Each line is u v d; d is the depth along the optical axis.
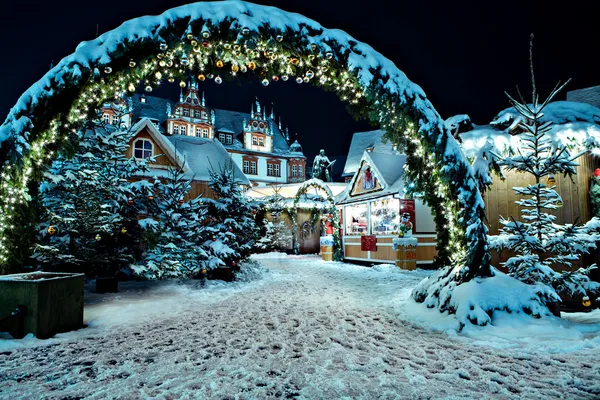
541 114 5.85
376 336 4.70
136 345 4.31
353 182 17.64
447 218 6.34
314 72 6.00
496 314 4.91
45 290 4.59
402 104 5.76
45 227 8.13
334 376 3.31
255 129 47.34
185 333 4.85
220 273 10.23
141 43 5.35
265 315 5.98
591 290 5.25
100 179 9.12
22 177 5.50
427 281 6.52
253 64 5.79
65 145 6.06
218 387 3.07
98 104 5.89
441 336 4.61
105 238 8.85
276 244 24.86
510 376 3.25
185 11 5.43
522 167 5.84
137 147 15.31
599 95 9.58
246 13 5.45
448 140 5.78
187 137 20.14
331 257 18.28
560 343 4.09
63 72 5.37
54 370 3.49
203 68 5.92
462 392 2.94
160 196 10.40
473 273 5.50
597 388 2.96
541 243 5.55
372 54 5.85
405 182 7.02
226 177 11.62
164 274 9.55
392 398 2.85
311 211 25.12
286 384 3.13
